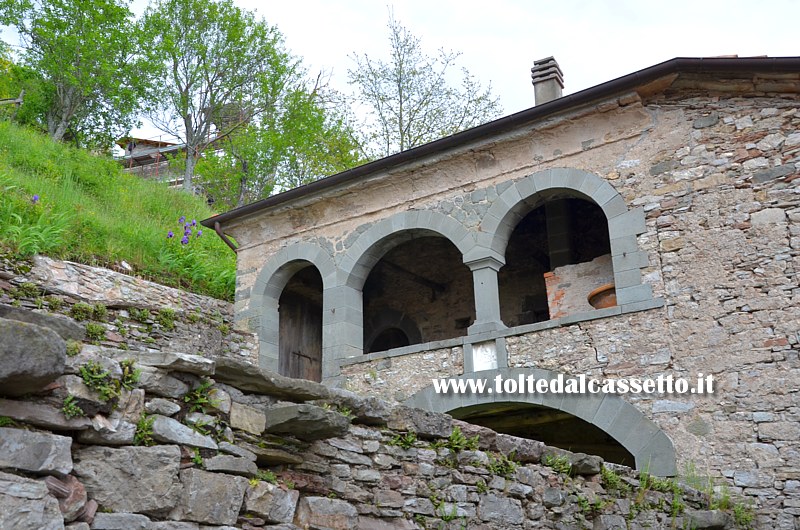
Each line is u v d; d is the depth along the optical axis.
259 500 3.91
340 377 11.12
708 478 8.16
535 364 9.51
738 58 8.97
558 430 11.06
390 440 4.92
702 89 9.53
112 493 3.22
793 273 8.43
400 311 15.64
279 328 13.92
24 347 2.86
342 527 4.37
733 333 8.52
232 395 4.03
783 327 8.30
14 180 13.39
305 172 25.28
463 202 10.96
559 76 12.69
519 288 14.55
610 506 6.34
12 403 2.98
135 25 26.72
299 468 4.32
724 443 8.21
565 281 10.70
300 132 25.39
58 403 3.13
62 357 2.98
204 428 3.75
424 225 11.20
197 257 13.63
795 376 8.10
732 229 8.88
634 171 9.67
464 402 9.74
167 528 3.38
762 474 7.96
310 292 14.63
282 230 12.85
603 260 10.46
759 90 9.22
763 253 8.65
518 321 14.36
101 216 13.85
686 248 9.06
